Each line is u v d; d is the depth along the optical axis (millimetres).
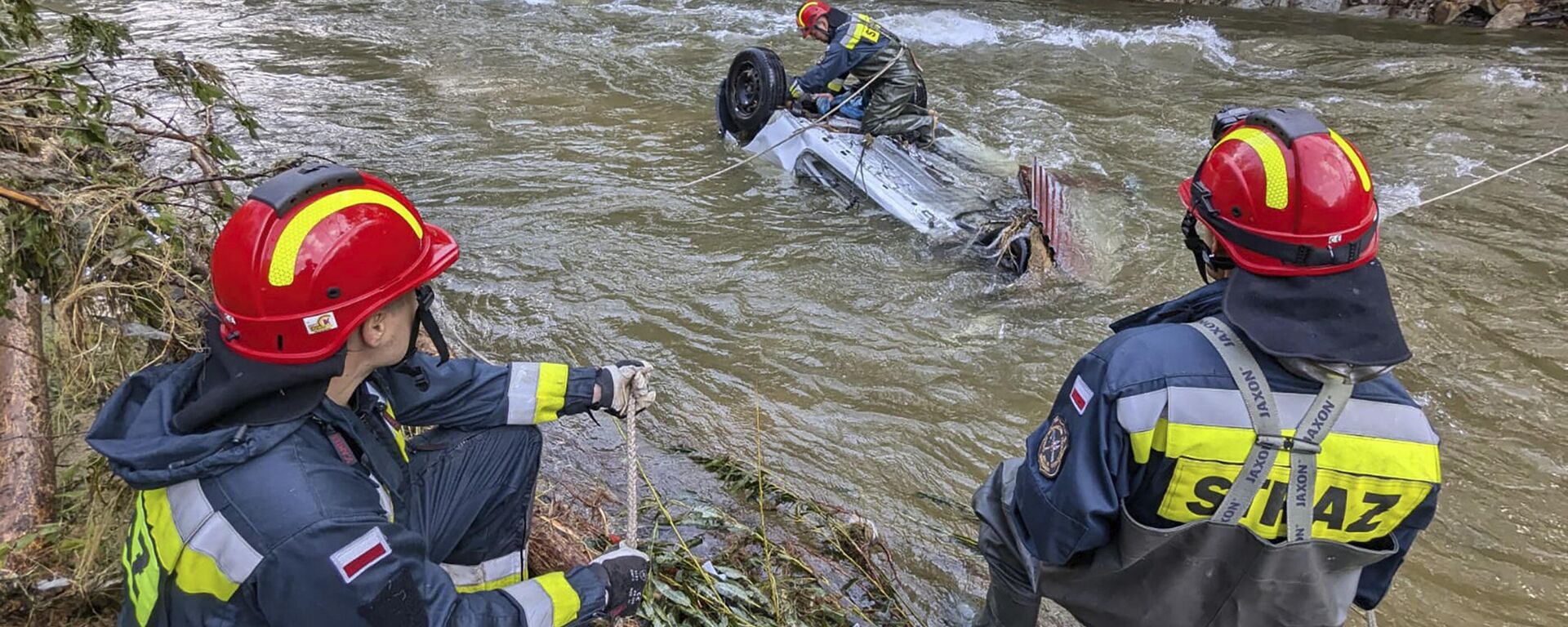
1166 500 1581
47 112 3049
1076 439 1618
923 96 6391
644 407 2289
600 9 11883
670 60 9484
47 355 2959
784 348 4375
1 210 2391
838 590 2861
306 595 1368
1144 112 7680
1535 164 6309
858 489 3430
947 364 4234
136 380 1531
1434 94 7922
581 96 8250
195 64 3555
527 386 2111
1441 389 3908
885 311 4668
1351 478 1511
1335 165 1450
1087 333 4461
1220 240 1594
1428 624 2750
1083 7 12211
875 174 5816
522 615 1633
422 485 2004
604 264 5156
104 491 2492
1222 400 1502
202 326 2615
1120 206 5789
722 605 2551
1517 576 2928
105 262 2549
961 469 3572
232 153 3359
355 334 1532
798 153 6262
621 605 1897
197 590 1395
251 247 1391
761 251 5277
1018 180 5863
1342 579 1673
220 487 1386
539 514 2805
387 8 11836
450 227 5574
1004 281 4922
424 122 7457
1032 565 2006
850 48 6000
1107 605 1850
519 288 4891
